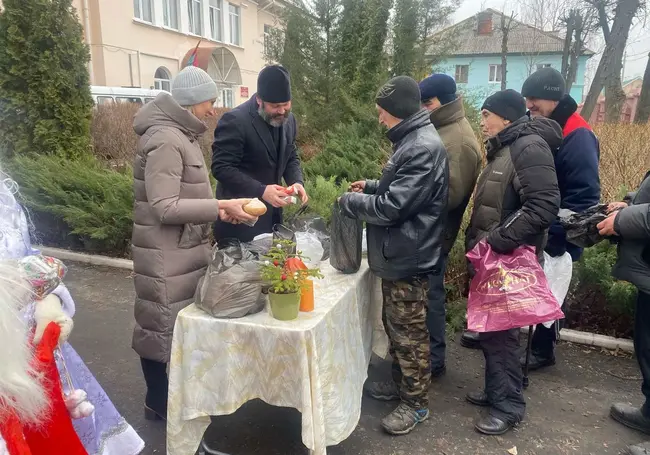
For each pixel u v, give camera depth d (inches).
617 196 192.2
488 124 106.6
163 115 95.3
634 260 98.4
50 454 62.7
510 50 1288.1
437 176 99.8
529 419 116.6
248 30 939.3
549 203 96.9
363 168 271.1
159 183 92.2
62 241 252.4
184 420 92.0
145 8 686.5
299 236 113.7
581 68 1299.2
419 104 102.5
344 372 97.4
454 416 117.9
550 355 138.1
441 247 106.5
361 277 112.6
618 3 584.4
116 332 162.2
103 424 82.0
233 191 124.6
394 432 109.7
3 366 50.4
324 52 334.0
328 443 91.8
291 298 85.8
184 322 89.0
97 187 242.8
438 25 330.0
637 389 129.6
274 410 118.7
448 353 150.0
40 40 273.6
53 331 63.1
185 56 728.3
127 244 235.3
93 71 616.4
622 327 157.3
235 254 93.6
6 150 280.5
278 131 129.3
